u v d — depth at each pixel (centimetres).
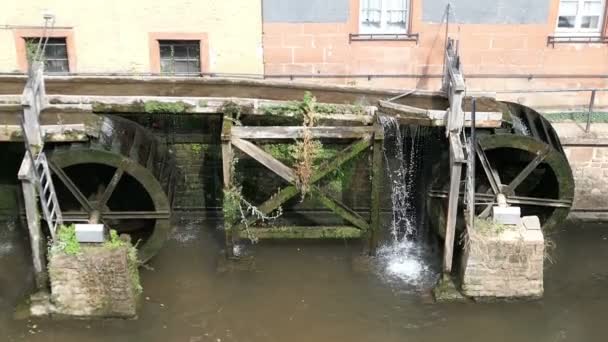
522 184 1023
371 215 904
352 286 882
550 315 830
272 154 935
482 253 817
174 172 984
